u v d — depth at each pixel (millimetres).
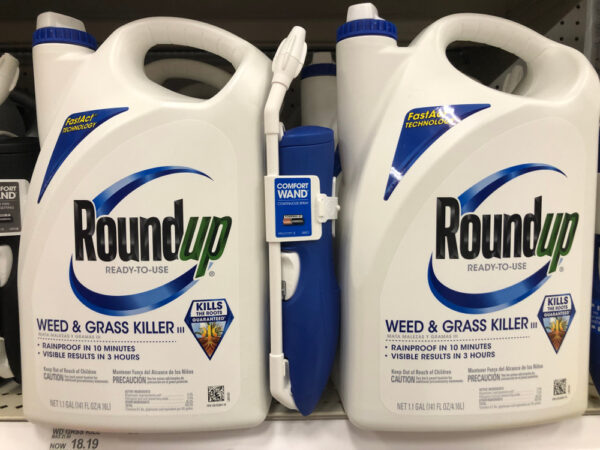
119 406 504
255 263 510
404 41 845
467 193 486
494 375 504
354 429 536
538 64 563
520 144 490
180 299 496
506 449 522
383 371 502
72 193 492
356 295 504
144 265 492
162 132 481
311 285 498
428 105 490
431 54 499
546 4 715
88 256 495
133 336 498
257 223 508
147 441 524
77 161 488
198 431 520
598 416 550
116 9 747
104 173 486
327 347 516
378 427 509
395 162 490
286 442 525
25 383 523
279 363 498
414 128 489
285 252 498
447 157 480
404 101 494
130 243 491
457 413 503
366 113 504
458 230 490
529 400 512
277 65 483
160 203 487
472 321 499
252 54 521
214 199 492
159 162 484
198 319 499
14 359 585
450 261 492
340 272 551
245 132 493
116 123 481
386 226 488
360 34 499
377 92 501
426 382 501
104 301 496
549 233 506
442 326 497
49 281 504
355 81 507
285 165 487
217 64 837
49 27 515
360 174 508
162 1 719
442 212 487
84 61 511
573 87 511
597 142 519
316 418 544
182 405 504
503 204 492
